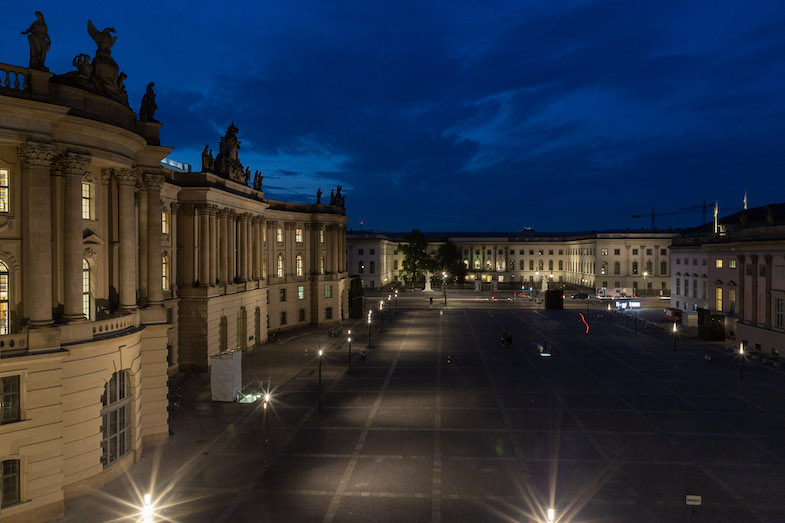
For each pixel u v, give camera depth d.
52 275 24.47
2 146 22.83
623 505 22.80
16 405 21.95
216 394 39.28
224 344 53.81
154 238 31.97
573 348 61.72
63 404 23.47
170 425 34.00
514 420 34.47
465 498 23.50
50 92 23.58
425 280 157.62
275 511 22.41
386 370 49.78
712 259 76.25
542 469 26.62
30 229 22.59
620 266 148.12
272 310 74.50
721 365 51.97
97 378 24.80
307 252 81.94
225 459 28.23
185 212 50.03
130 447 27.58
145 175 31.83
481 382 44.78
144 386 30.39
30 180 22.58
